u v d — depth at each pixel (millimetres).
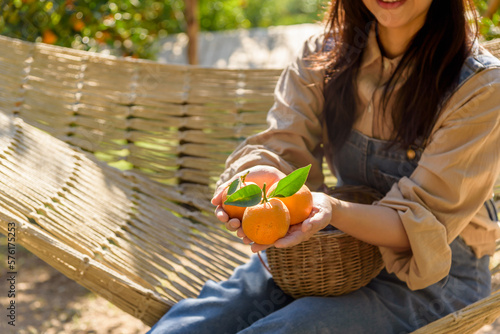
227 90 2057
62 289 2582
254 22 9344
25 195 1504
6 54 2078
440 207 1264
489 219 1398
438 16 1300
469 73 1280
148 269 1537
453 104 1292
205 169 1996
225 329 1332
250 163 1372
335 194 1438
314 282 1266
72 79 2057
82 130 1990
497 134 1256
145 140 2008
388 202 1288
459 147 1247
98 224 1601
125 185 1853
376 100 1410
